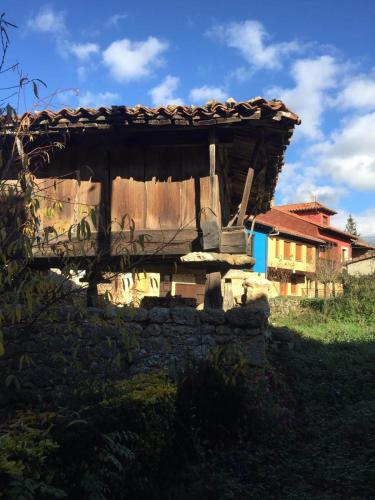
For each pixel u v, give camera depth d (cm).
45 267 746
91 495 277
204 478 443
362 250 4481
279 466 487
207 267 715
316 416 639
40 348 618
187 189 734
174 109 670
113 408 363
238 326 634
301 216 3597
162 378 506
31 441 271
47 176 767
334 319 1447
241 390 546
